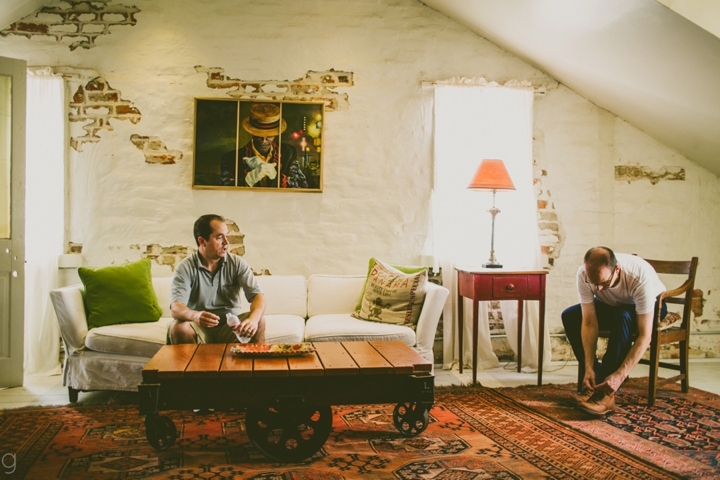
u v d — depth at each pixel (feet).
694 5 9.89
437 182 14.42
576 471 7.44
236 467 7.57
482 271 12.44
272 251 14.17
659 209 15.16
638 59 11.98
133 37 13.85
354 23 14.46
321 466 7.61
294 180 14.19
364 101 14.44
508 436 8.86
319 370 7.61
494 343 14.88
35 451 8.07
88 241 13.70
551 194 14.93
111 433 8.93
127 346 10.77
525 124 14.62
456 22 14.73
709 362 14.83
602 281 9.86
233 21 14.14
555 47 13.30
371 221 14.46
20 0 12.79
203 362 7.90
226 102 13.98
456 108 14.52
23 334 12.23
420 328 11.64
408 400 7.88
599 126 15.05
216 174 13.96
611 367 10.27
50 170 13.41
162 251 13.85
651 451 8.21
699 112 12.65
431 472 7.39
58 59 13.67
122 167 13.80
